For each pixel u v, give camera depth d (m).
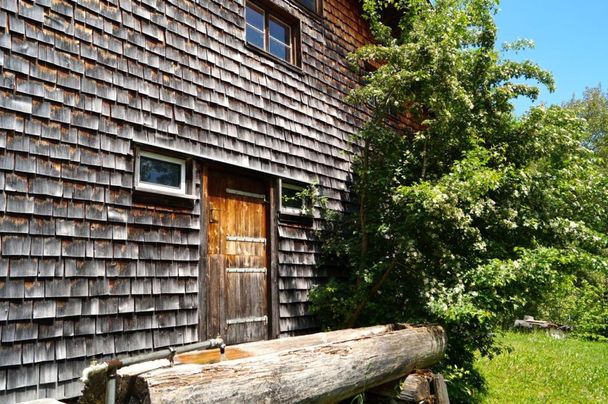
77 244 3.43
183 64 4.44
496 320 5.26
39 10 3.42
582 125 6.18
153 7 4.24
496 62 6.37
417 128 8.51
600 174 5.98
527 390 5.82
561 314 13.48
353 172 6.66
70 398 3.24
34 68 3.35
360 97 5.91
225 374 2.12
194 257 4.34
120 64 3.90
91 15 3.75
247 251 5.01
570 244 5.36
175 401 1.85
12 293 3.05
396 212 5.57
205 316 4.36
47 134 3.36
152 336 3.85
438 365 4.95
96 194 3.60
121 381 1.91
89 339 3.41
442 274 5.00
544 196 5.55
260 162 5.16
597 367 7.50
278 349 3.04
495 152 5.52
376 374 3.25
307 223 5.86
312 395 2.63
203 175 4.55
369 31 7.80
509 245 5.51
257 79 5.29
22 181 3.20
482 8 6.29
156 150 4.12
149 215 3.98
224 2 5.01
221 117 4.76
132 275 3.77
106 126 3.73
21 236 3.14
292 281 5.48
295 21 6.17
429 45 5.27
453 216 4.52
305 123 5.97
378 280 5.35
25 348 3.06
